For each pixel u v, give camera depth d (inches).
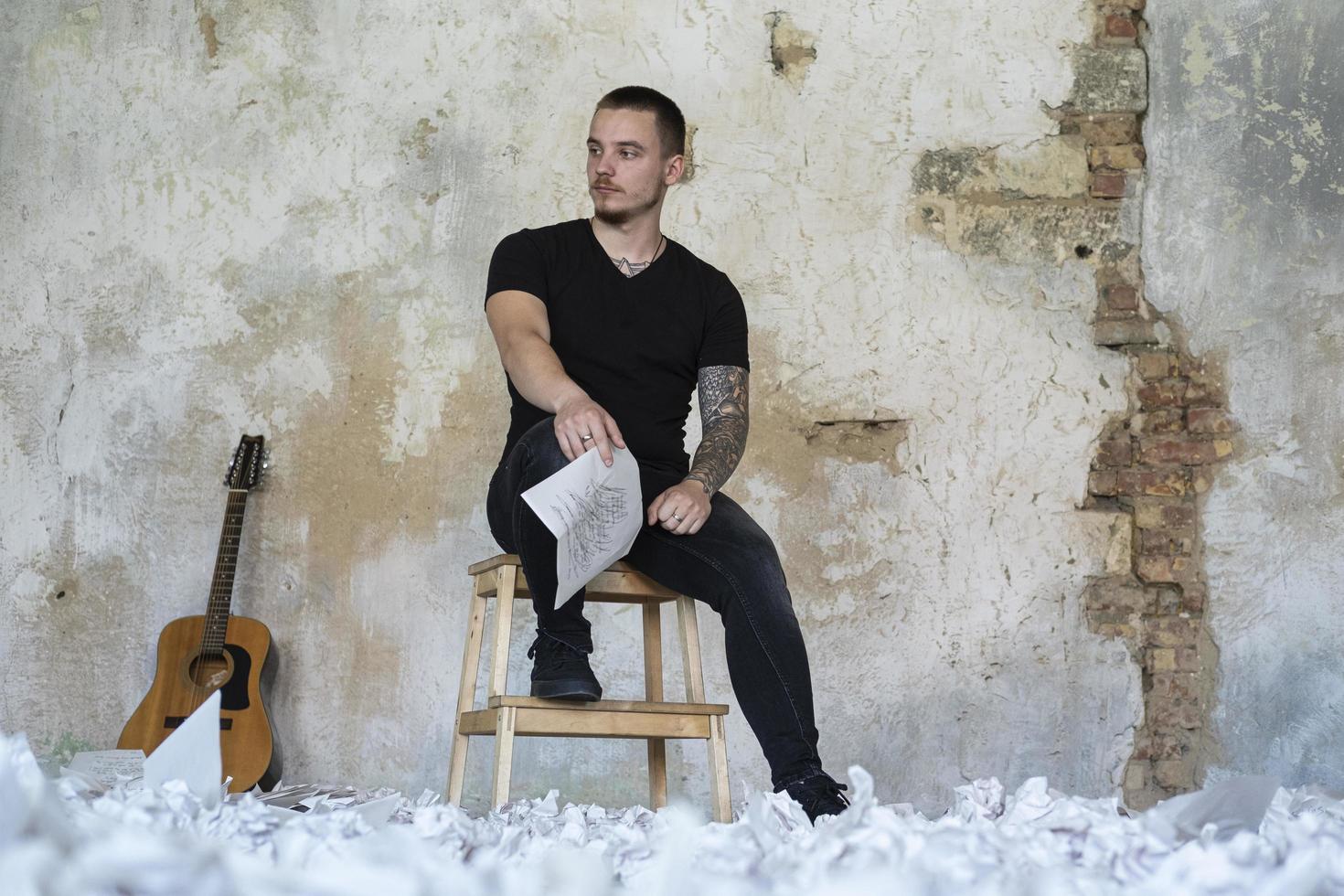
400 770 124.0
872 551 129.5
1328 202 134.3
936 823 36.7
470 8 134.2
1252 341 133.6
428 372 130.0
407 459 128.9
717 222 132.5
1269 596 130.2
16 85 133.6
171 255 131.5
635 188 90.2
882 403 131.4
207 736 40.6
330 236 131.8
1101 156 135.3
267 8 134.3
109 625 126.2
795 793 70.5
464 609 126.6
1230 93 135.8
